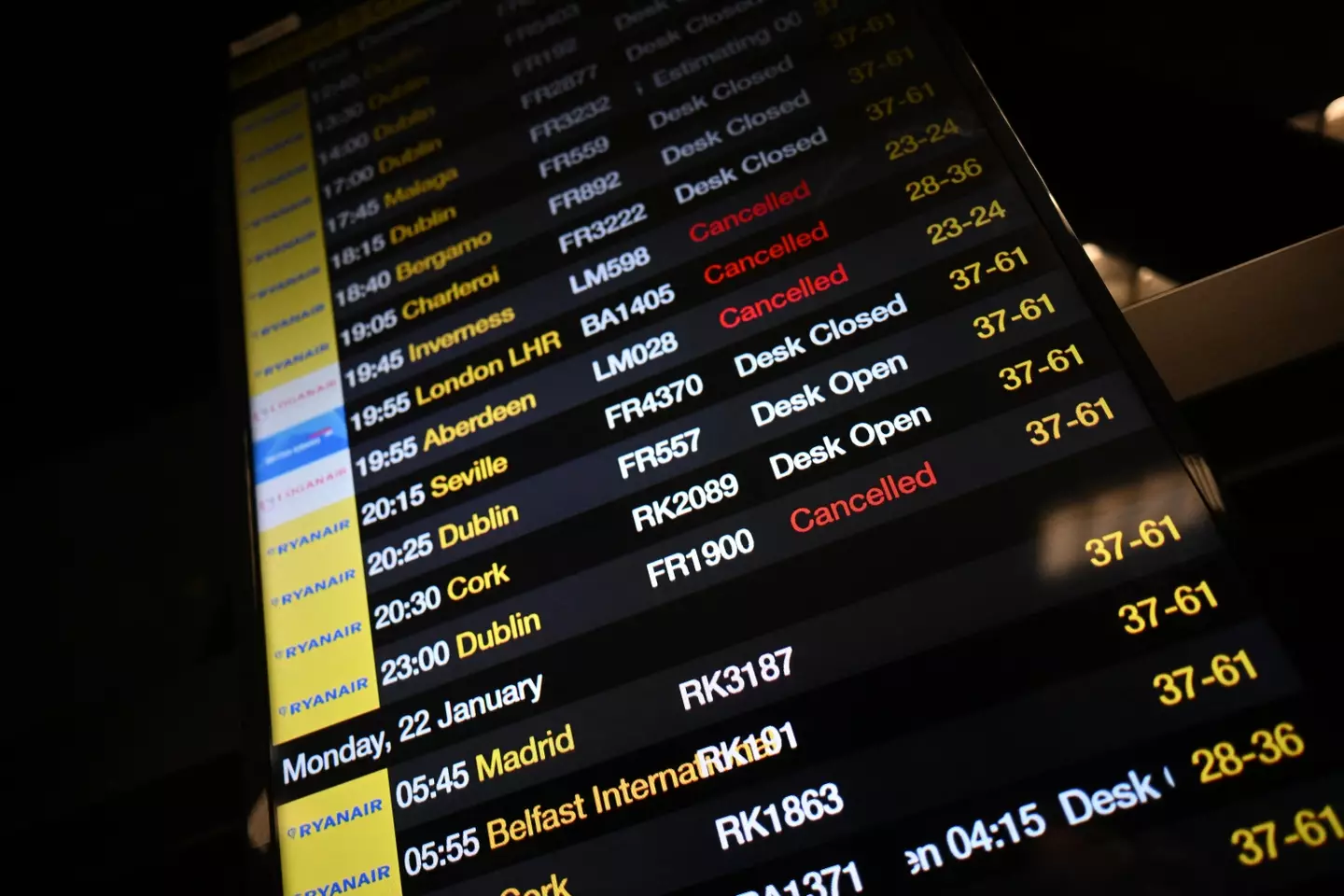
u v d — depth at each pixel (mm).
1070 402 1120
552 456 1288
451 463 1333
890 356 1209
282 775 1208
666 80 1517
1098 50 1572
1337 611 1157
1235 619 980
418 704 1199
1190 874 904
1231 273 1271
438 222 1529
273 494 1395
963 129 1320
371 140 1656
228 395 1490
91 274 2045
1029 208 1239
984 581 1067
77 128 2020
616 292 1366
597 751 1109
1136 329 1284
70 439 2027
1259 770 925
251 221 1653
